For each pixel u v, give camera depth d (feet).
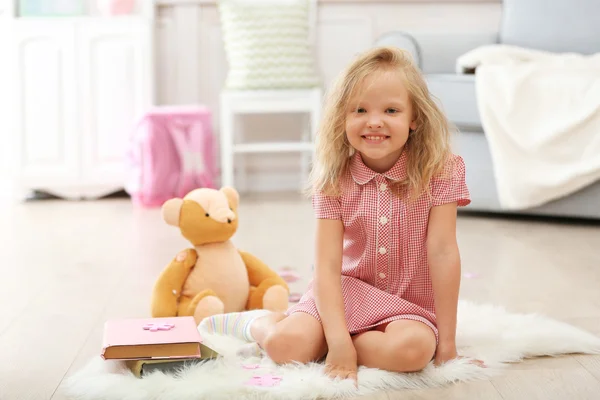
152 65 12.38
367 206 4.88
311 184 5.06
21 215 11.03
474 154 10.34
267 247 8.66
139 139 11.69
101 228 9.95
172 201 5.92
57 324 5.89
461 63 10.76
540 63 10.46
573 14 11.83
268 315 5.16
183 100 13.29
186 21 13.09
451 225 4.83
